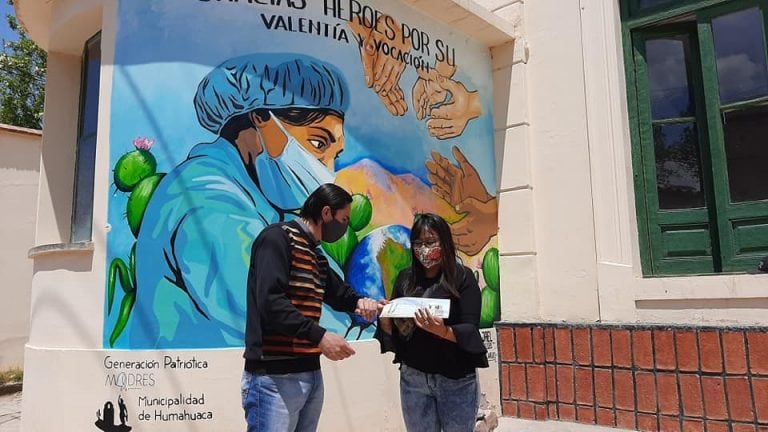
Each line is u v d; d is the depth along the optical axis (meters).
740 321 4.90
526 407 5.77
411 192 5.47
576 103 6.07
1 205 8.66
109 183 4.39
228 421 4.20
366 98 5.22
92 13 5.03
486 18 6.03
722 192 5.48
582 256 5.86
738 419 4.70
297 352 2.96
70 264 4.50
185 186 4.38
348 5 5.18
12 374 8.34
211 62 4.56
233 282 4.38
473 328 3.07
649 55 6.01
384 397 4.91
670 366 5.04
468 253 5.98
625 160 5.75
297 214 4.66
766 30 5.37
